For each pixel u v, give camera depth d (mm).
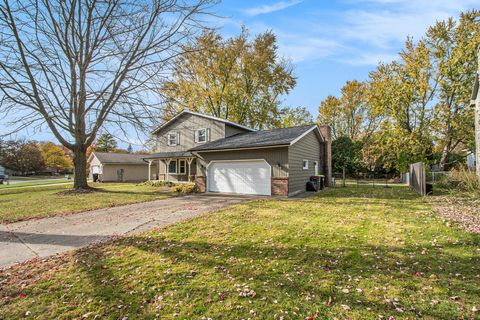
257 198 11422
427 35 19375
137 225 6574
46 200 11391
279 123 28594
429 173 17141
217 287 3197
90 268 3869
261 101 27547
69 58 12125
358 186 17969
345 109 33344
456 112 19000
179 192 14742
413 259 3848
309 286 3158
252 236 5238
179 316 2646
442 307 2652
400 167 21000
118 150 49219
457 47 18109
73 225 6754
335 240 4848
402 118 21062
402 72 20531
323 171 18125
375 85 22344
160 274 3600
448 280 3176
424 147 20000
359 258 3959
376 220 6418
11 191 16906
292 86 27828
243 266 3789
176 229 5953
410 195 11594
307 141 15234
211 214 7645
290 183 12406
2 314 2744
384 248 4352
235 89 25859
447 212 7023
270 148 12703
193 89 20156
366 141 29328
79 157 14867
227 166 14297
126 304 2891
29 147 45344
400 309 2635
